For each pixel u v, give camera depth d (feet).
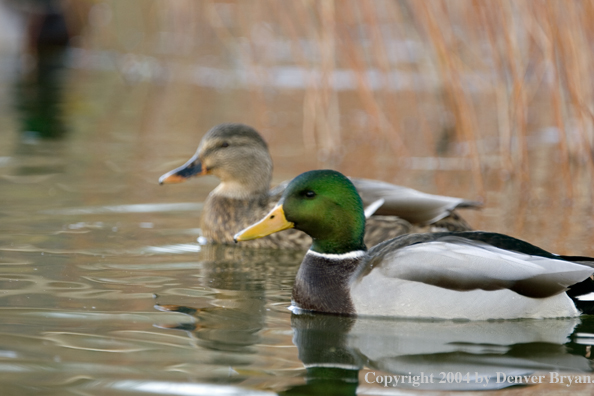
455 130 67.56
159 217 42.50
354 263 28.45
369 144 63.62
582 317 27.27
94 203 44.57
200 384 21.49
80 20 115.03
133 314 27.27
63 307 27.73
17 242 36.37
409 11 58.54
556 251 35.60
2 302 28.09
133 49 108.99
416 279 26.78
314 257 28.86
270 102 81.10
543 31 47.16
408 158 58.44
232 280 32.30
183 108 78.38
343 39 60.54
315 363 23.12
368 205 37.86
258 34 75.92
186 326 26.21
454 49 54.95
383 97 73.15
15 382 21.39
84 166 54.34
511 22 49.52
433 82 68.13
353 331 25.96
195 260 35.17
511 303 26.61
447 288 26.61
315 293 28.22
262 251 37.83
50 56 111.04
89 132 67.10
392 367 22.95
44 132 66.49
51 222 40.24
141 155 58.44
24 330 25.32
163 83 93.20
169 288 30.66
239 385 21.49
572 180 51.34
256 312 28.02
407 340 25.09
